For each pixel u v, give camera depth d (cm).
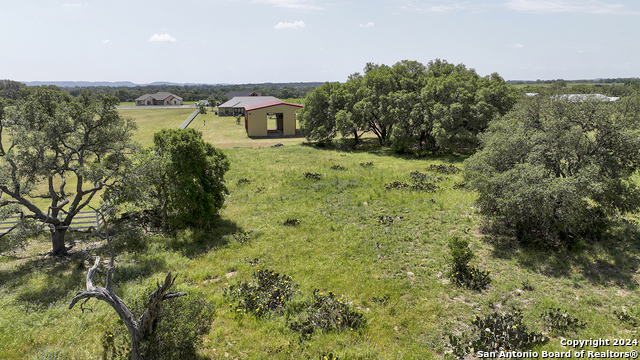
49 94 1154
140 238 1295
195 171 1377
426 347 694
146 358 593
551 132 1175
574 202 980
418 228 1316
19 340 711
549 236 1163
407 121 3039
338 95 3538
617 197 1078
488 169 1223
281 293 870
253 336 725
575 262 995
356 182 1967
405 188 1833
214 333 729
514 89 3186
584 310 778
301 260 1089
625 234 1134
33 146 1015
